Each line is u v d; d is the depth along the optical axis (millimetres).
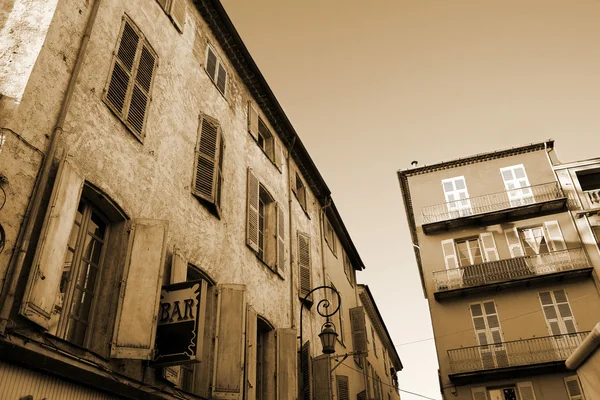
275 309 12594
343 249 24375
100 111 7344
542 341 21141
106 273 7004
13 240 5312
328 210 21344
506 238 23984
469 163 26578
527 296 22422
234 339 8859
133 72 8547
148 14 9727
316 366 13953
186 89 10594
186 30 11461
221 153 11383
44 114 6148
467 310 22828
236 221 11539
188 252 9023
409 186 26812
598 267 22031
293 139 17172
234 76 13984
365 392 20875
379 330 33094
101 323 6652
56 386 5434
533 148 25969
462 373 20969
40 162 5902
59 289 5836
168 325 7172
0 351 4730
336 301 19688
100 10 7941
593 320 21219
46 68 6320
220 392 8320
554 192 24344
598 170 24875
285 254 14281
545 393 20250
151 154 8531
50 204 5680
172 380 7477
